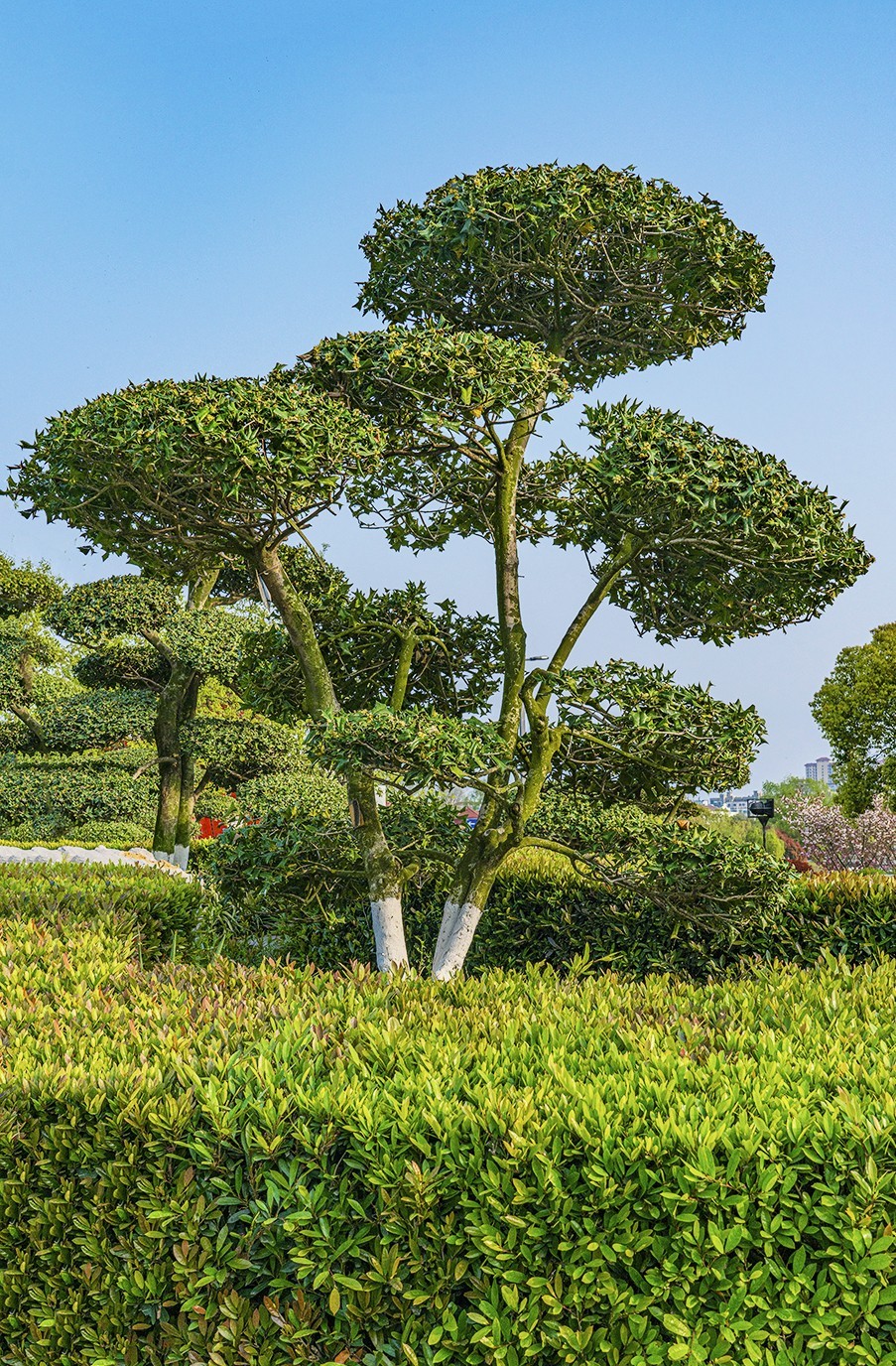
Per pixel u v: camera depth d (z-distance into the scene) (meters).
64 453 5.56
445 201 6.30
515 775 6.62
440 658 7.49
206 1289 2.99
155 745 20.75
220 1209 3.03
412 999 4.36
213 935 7.77
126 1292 3.00
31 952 5.12
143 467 5.40
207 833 22.11
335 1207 2.88
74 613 16.77
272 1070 3.24
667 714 6.09
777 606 6.41
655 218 6.16
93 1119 3.16
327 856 6.96
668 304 6.76
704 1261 2.66
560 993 4.44
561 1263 2.74
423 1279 2.81
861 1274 2.62
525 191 6.13
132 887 7.43
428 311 6.89
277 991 4.43
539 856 8.97
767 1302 2.65
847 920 7.35
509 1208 2.73
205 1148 3.00
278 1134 2.97
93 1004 4.16
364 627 7.11
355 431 5.66
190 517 6.04
